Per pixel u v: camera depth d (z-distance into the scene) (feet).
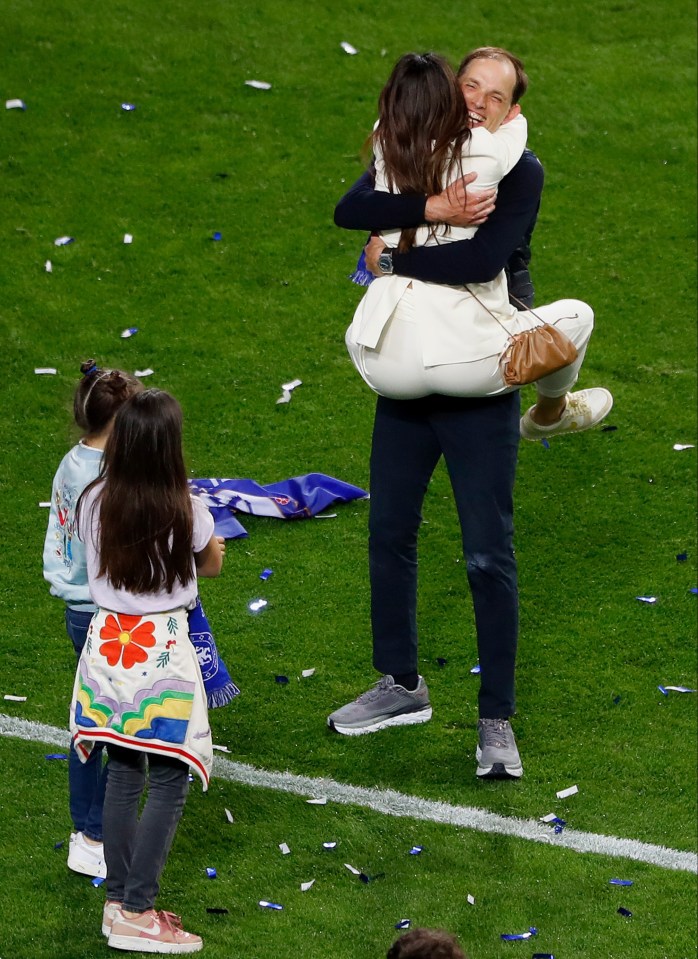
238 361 81.61
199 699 41.55
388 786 52.95
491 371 47.37
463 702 58.08
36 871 46.57
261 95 107.76
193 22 114.73
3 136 99.45
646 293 90.33
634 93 113.19
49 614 61.46
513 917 46.70
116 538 40.01
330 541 68.28
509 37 119.14
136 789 41.83
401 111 45.14
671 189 102.06
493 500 49.85
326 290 88.74
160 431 39.81
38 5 113.09
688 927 46.96
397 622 54.29
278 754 54.34
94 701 40.93
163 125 103.24
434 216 45.60
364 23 118.11
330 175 99.91
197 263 90.07
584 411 59.26
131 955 42.88
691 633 63.26
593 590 65.87
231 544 67.72
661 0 127.03
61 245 90.27
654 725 57.62
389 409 51.08
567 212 98.48
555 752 55.77
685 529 70.54
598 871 49.37
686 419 79.15
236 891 46.83
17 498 69.41
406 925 45.73
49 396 77.20
